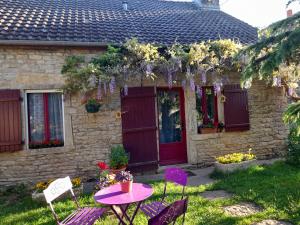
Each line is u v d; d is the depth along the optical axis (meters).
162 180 7.11
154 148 8.07
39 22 8.16
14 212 5.48
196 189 6.17
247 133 9.04
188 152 8.59
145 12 11.20
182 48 8.02
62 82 7.38
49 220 4.95
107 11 10.42
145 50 7.40
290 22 5.48
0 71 6.97
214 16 12.43
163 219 3.18
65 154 7.38
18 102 6.98
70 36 7.66
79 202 5.72
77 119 7.48
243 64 8.23
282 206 4.99
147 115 8.02
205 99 8.89
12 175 7.01
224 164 7.33
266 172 7.09
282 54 5.18
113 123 7.74
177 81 8.37
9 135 6.91
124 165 7.23
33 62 7.18
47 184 6.28
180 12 12.12
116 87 7.73
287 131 9.43
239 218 4.65
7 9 8.60
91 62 7.43
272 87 9.31
